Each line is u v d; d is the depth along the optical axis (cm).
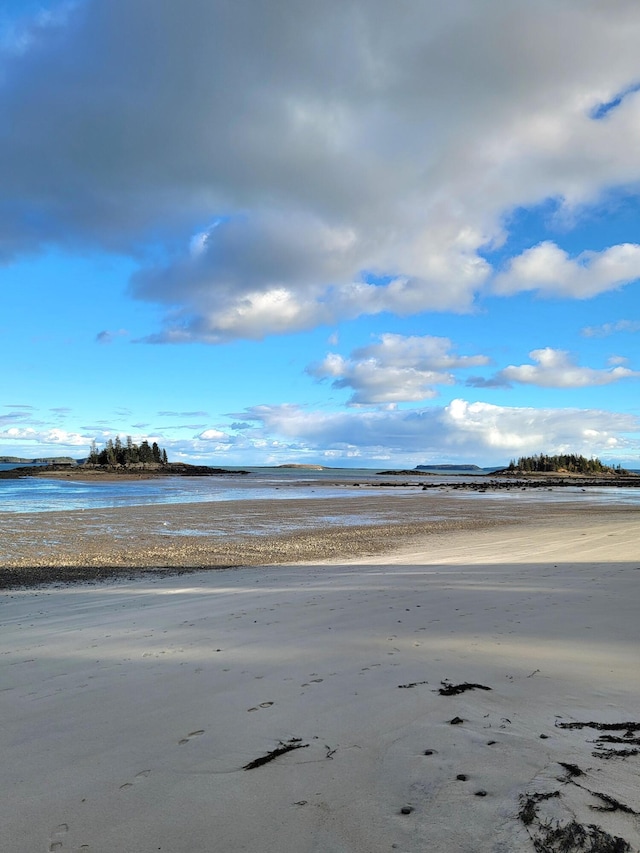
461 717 325
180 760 279
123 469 14188
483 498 4906
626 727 307
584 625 576
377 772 259
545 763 262
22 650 542
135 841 210
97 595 922
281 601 774
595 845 194
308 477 13762
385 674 416
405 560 1342
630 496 5431
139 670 452
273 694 378
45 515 2670
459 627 576
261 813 227
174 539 1870
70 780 262
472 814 219
